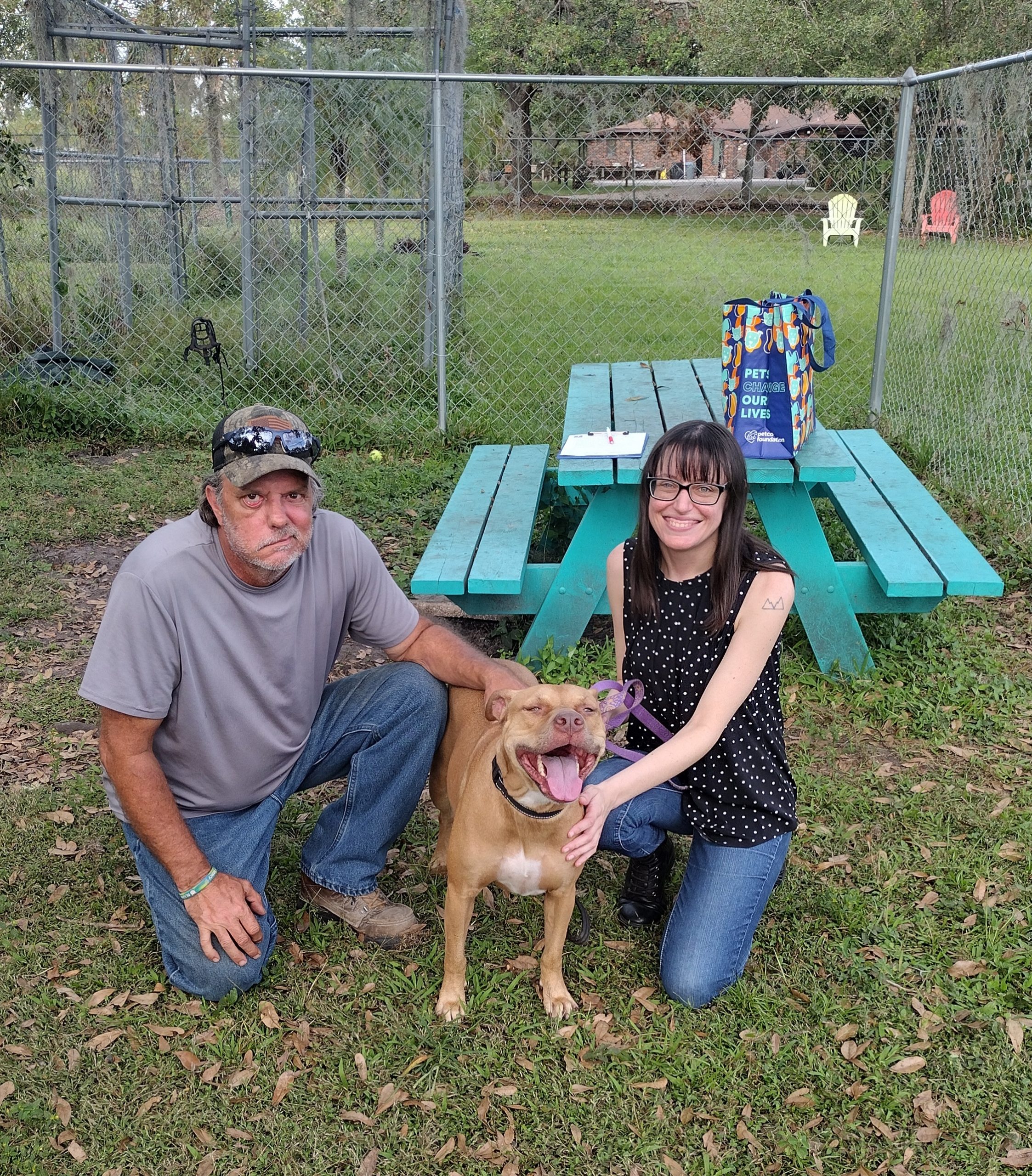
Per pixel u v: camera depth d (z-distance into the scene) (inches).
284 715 107.2
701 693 106.9
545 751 88.7
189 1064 98.7
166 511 242.2
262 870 110.1
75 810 136.1
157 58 420.2
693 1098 94.9
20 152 334.6
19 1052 99.7
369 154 346.9
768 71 982.4
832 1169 88.3
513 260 519.8
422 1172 88.9
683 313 423.5
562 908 101.2
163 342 333.4
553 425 293.3
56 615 192.2
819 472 152.8
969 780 141.9
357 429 287.1
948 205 268.2
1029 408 250.1
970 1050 98.9
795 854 127.0
